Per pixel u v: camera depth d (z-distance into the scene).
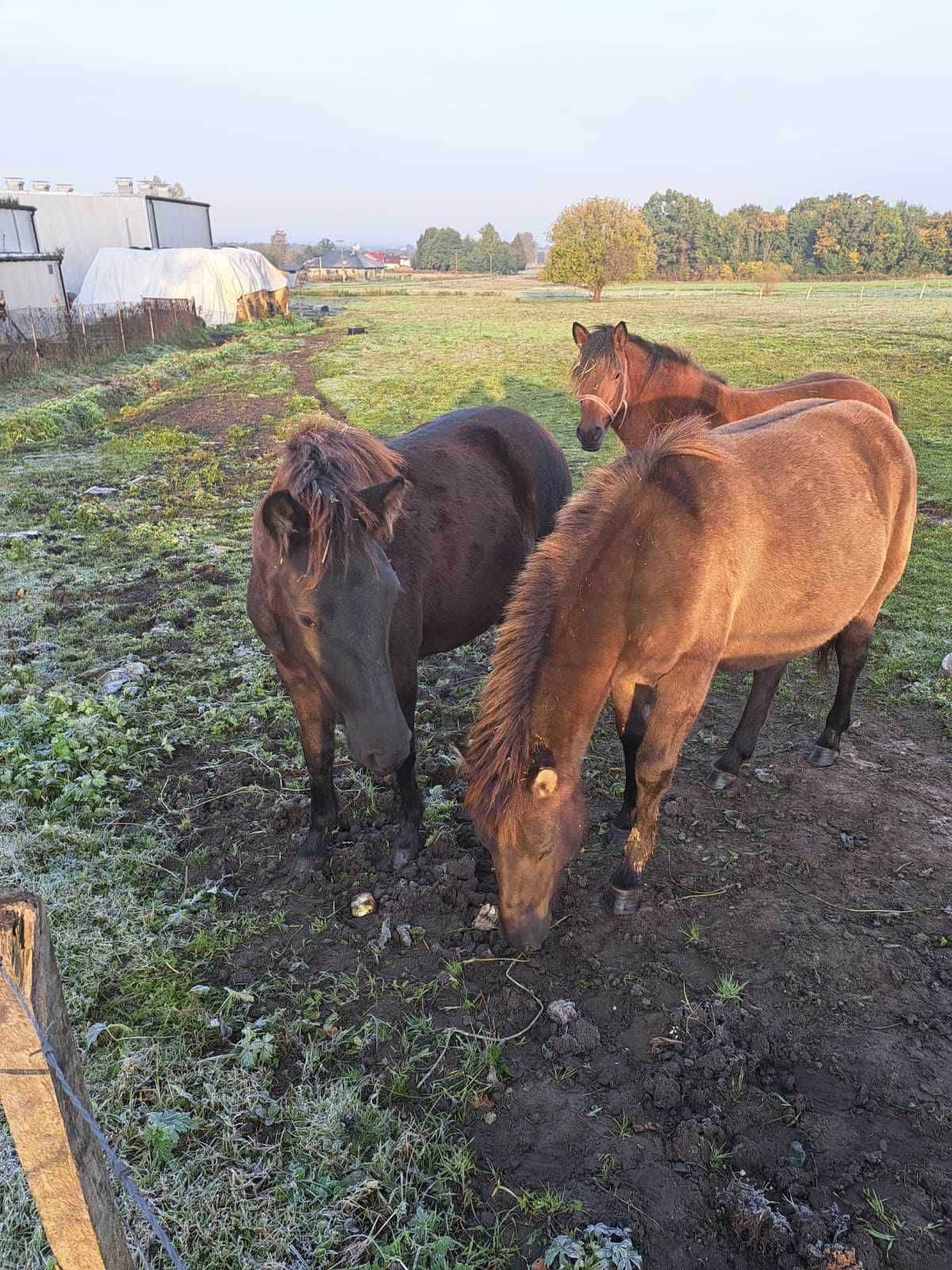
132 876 3.65
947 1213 2.30
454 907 3.46
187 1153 2.44
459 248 156.75
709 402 6.06
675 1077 2.70
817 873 3.68
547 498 4.83
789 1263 2.19
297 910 3.49
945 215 96.81
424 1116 2.59
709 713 5.14
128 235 40.47
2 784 4.24
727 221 105.81
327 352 25.67
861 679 5.50
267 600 3.14
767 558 3.41
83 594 6.92
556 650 2.90
